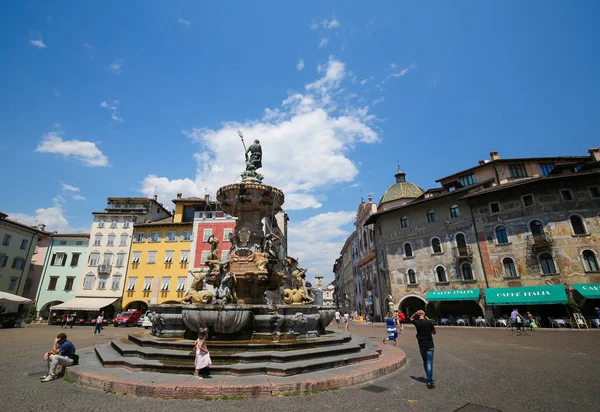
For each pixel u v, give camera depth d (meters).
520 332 22.19
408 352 12.88
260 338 9.52
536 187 29.59
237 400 6.17
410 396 6.45
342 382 7.08
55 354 8.02
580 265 26.78
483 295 30.42
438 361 10.58
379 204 48.66
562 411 5.55
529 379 7.89
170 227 45.12
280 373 7.21
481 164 38.31
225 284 10.60
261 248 13.87
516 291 28.62
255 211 14.43
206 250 42.31
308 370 7.60
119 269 44.38
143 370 7.66
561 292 26.45
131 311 38.53
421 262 35.81
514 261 29.62
